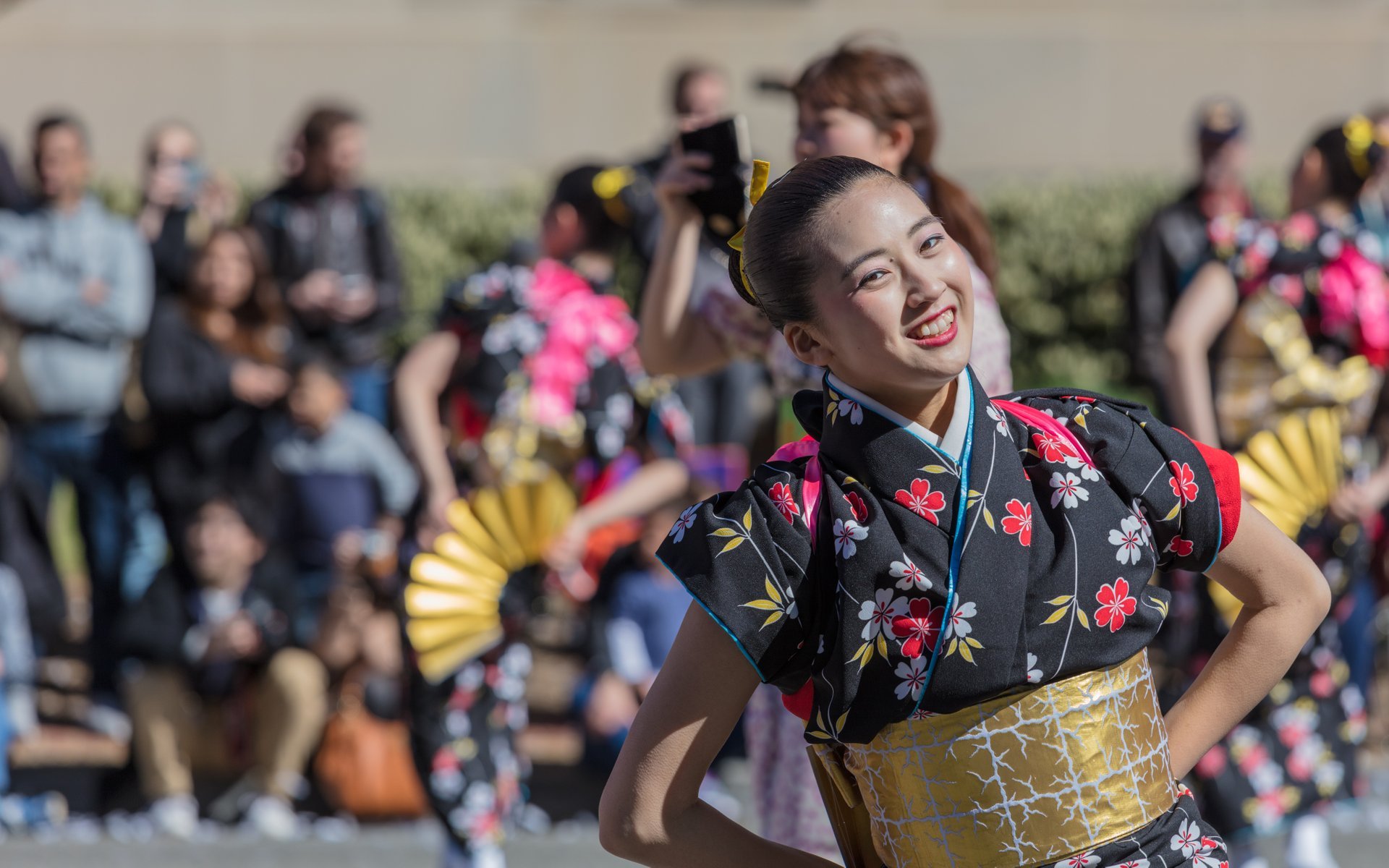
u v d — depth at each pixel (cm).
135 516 1591
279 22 2695
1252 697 497
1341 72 2725
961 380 462
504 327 1011
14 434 1609
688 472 1054
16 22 2658
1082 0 2722
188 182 1784
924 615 441
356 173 1766
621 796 464
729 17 2720
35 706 1672
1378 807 1335
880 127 721
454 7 2714
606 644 1434
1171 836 459
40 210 1681
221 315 1488
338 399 1488
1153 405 1667
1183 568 484
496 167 2720
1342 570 1045
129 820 1348
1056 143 2730
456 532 1007
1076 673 449
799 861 479
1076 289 2039
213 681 1335
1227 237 1062
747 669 455
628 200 1056
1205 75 2727
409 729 1020
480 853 1013
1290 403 1037
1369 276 1035
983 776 445
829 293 448
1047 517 454
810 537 452
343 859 1246
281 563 1380
